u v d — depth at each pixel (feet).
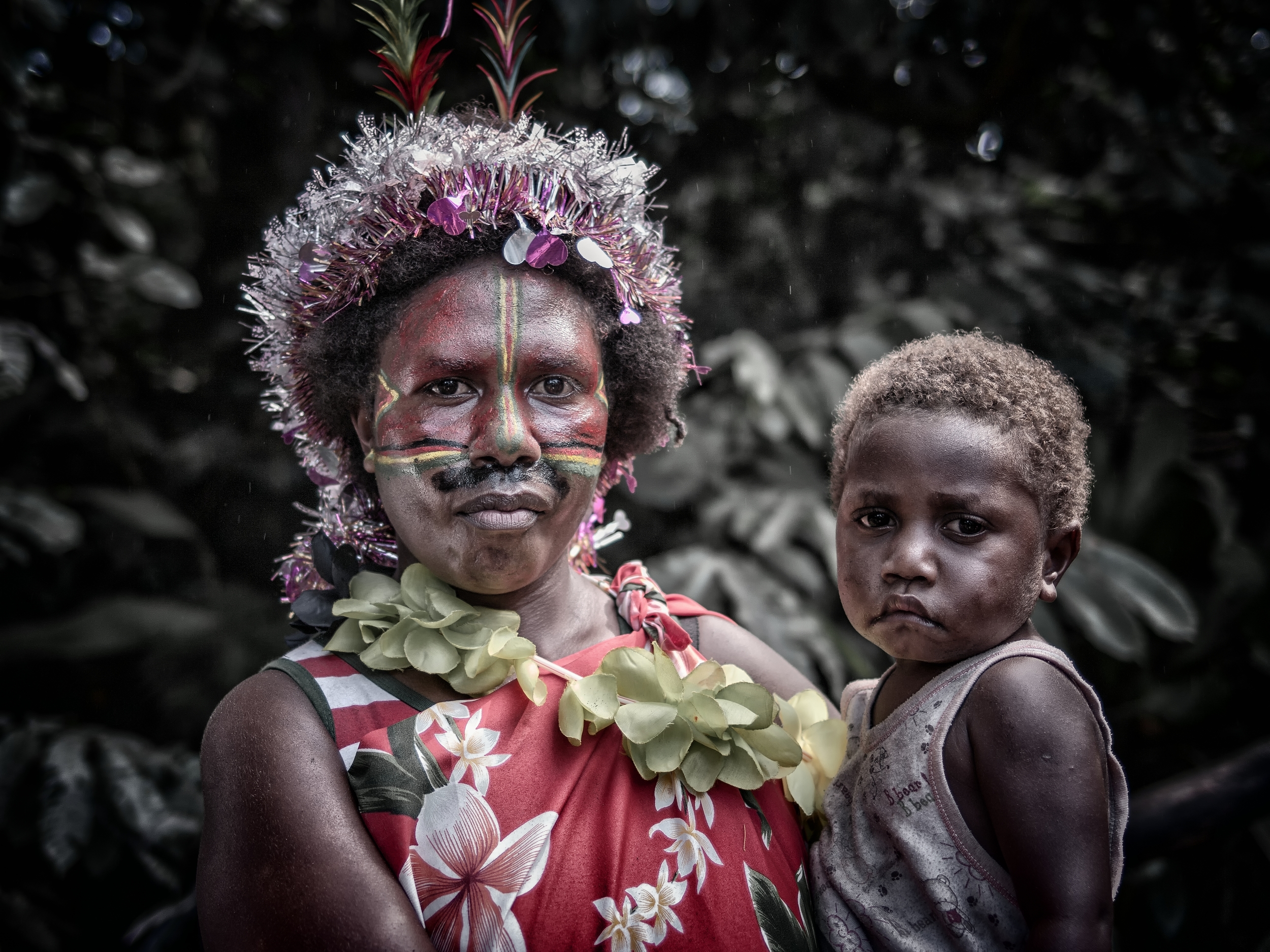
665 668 4.33
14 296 10.76
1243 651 10.68
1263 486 11.43
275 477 11.96
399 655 4.18
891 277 12.23
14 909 9.14
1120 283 12.09
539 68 11.21
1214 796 7.92
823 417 10.23
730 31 11.19
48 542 9.35
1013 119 12.28
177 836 8.65
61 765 8.59
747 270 12.07
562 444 4.35
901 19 11.42
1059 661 4.06
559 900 3.90
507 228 4.39
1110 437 10.84
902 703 4.37
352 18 11.43
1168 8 11.39
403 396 4.33
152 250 12.06
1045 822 3.82
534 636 4.63
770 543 9.53
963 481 4.08
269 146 11.76
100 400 11.48
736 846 4.23
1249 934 10.11
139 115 11.73
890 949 4.13
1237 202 11.75
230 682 10.68
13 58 9.91
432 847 3.89
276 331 4.89
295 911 3.72
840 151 12.22
